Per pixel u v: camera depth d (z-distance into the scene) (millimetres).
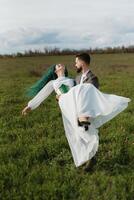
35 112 15727
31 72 39438
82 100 8172
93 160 8578
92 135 8406
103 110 8219
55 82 8812
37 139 11383
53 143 10648
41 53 95812
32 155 9656
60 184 7871
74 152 8414
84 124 8094
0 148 10312
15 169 8602
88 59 8680
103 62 64375
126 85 26828
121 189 7543
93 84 8539
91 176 8195
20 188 7664
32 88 9133
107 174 8430
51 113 15594
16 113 15859
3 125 13273
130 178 8125
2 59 82062
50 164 9086
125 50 98750
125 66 53562
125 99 8414
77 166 8438
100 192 7516
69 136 8492
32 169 8672
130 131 12406
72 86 8773
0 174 8352
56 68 9078
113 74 39312
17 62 68875
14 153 9891
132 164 9039
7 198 7258
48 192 7555
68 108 8375
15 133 12094
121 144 10469
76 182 7980
